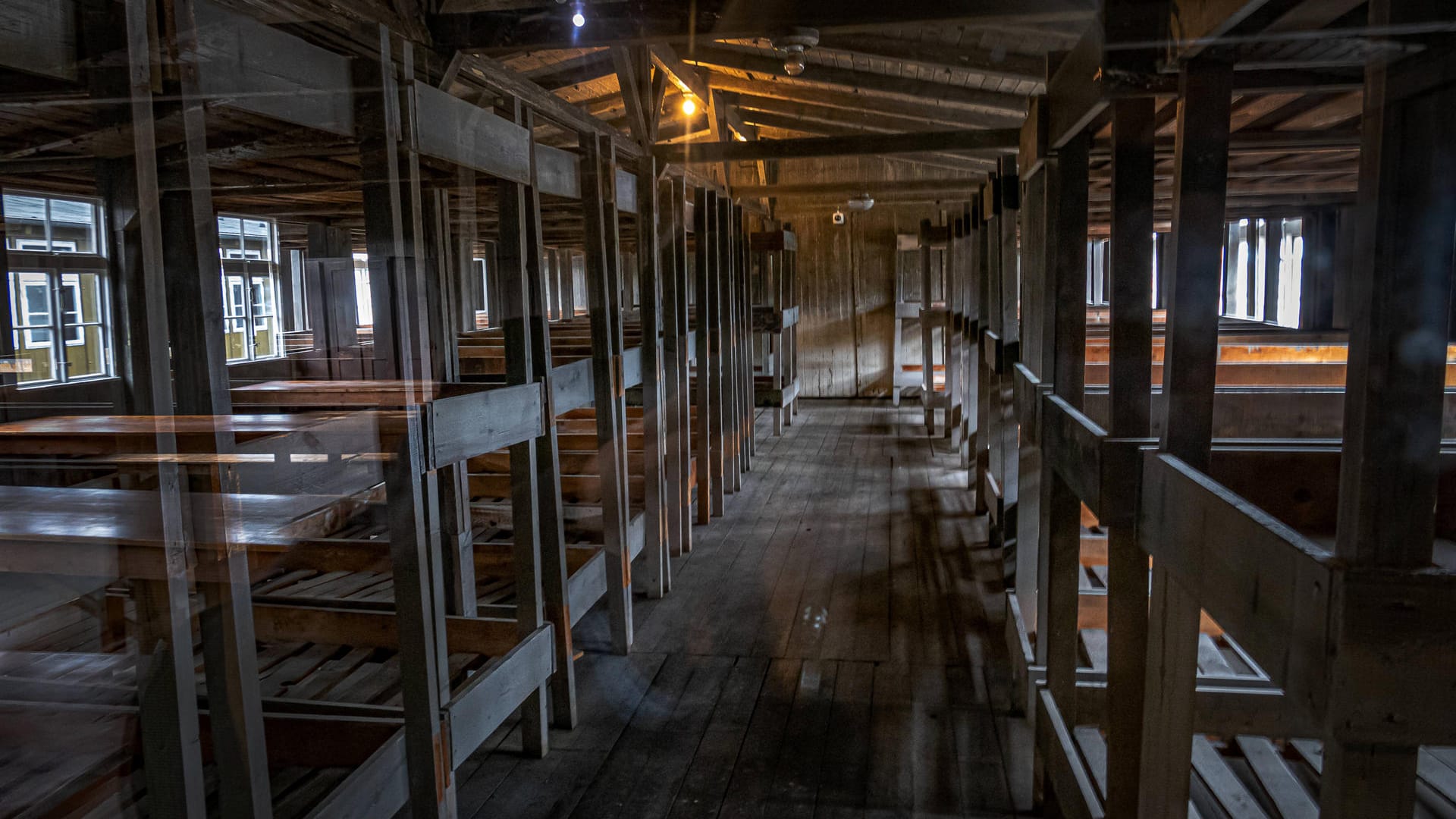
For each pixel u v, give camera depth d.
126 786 2.13
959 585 5.25
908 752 3.38
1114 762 2.18
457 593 3.90
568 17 3.18
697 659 4.29
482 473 5.66
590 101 7.69
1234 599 1.43
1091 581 4.38
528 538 3.31
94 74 1.54
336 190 3.58
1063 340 2.93
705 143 5.55
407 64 2.39
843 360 13.58
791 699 3.85
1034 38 4.66
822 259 13.42
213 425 1.77
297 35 2.14
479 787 3.20
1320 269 7.43
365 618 3.42
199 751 1.74
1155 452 1.90
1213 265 1.76
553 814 3.03
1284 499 2.68
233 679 1.84
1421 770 2.62
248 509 2.55
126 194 1.61
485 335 6.90
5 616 2.20
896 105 7.91
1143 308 2.12
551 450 3.50
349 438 2.49
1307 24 1.46
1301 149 3.98
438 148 2.57
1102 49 1.89
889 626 4.65
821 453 9.41
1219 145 1.72
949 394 9.73
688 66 7.34
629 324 8.70
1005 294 5.12
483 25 3.25
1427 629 1.09
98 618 2.40
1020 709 3.67
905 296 13.23
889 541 6.20
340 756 2.61
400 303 2.41
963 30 4.77
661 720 3.68
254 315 5.77
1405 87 1.05
